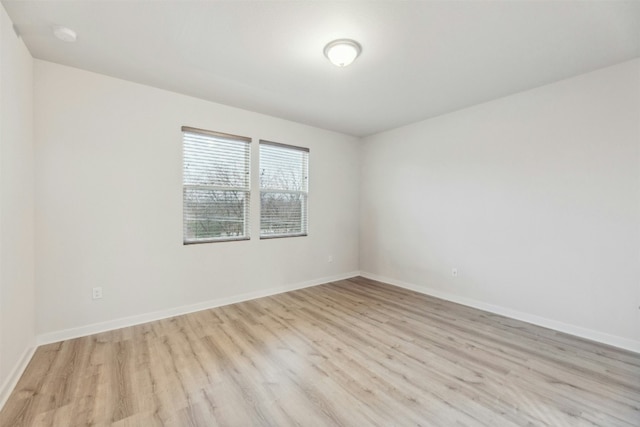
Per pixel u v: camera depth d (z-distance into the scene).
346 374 2.11
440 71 2.68
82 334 2.70
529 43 2.22
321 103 3.51
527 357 2.36
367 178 5.06
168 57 2.46
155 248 3.10
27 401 1.78
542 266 3.01
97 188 2.77
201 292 3.44
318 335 2.76
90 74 2.72
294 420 1.65
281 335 2.75
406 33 2.10
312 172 4.53
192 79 2.88
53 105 2.55
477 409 1.74
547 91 2.95
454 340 2.66
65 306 2.62
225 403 1.79
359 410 1.73
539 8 1.83
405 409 1.74
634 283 2.49
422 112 3.81
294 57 2.45
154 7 1.84
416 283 4.28
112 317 2.86
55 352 2.38
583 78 2.72
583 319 2.75
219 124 3.53
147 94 3.03
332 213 4.82
